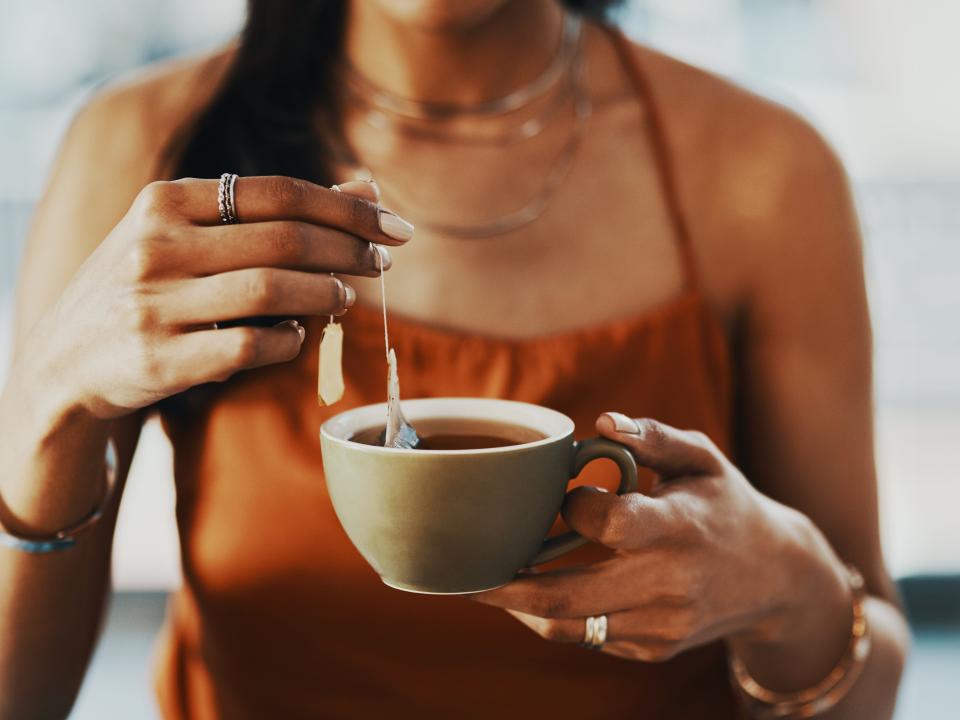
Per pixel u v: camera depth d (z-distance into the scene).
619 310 0.68
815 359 0.70
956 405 2.25
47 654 0.64
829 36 2.12
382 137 0.70
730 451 0.70
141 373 0.46
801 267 0.70
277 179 0.46
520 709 0.66
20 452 0.54
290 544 0.65
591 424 0.67
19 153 2.04
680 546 0.51
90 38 1.97
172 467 0.70
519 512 0.47
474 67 0.69
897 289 2.25
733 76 0.75
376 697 0.66
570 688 0.66
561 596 0.50
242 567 0.65
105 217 0.69
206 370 0.46
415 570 0.48
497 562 0.48
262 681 0.67
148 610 1.69
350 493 0.47
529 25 0.69
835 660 0.64
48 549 0.58
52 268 0.68
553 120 0.71
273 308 0.45
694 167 0.71
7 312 2.06
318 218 0.46
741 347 0.72
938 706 1.51
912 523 1.86
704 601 0.53
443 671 0.66
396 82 0.70
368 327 0.66
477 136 0.70
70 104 2.02
